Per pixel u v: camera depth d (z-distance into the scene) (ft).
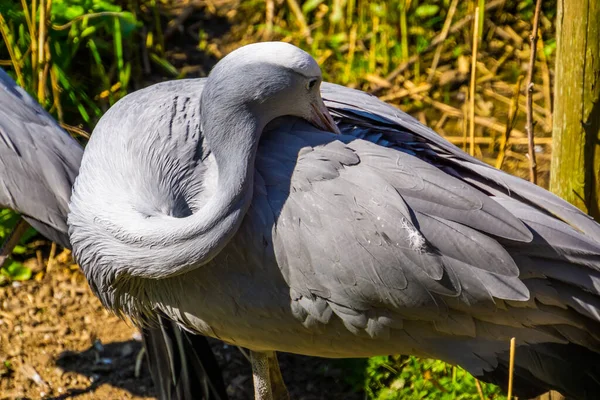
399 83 38.70
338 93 24.95
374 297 21.77
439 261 21.17
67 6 36.83
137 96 24.71
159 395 28.66
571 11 23.44
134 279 24.12
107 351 30.40
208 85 21.84
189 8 41.68
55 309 31.58
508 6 40.47
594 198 24.86
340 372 29.60
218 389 28.43
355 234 21.43
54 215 27.61
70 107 36.45
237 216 21.49
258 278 22.76
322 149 22.15
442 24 40.42
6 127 28.12
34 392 29.09
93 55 38.19
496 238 21.31
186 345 28.48
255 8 41.50
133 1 40.37
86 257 23.63
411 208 21.35
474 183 22.49
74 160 28.35
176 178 23.18
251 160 21.68
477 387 26.40
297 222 21.90
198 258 21.48
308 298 22.45
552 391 25.72
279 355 30.48
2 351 30.14
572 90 23.95
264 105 21.59
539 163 35.17
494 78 38.73
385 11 40.19
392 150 22.12
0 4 35.86
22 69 35.01
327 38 40.27
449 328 22.06
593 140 24.27
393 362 29.37
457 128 36.86
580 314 22.08
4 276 32.32
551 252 21.49
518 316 21.88
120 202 22.41
